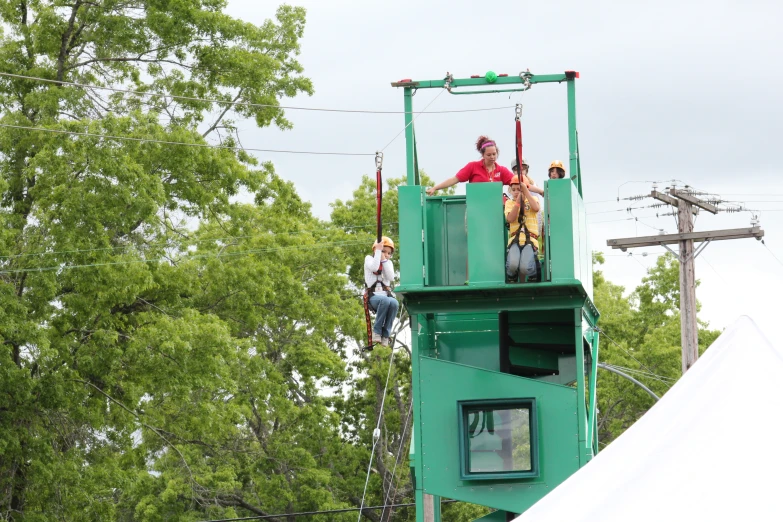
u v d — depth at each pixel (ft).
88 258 127.95
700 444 36.60
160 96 151.94
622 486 36.17
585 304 81.97
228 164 151.74
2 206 138.62
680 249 163.63
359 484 219.82
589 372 90.68
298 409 168.96
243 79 155.74
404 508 227.61
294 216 172.55
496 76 81.00
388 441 232.32
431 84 81.76
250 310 164.86
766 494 34.22
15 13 145.07
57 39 142.72
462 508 218.59
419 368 79.30
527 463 77.00
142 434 166.61
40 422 136.77
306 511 210.38
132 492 144.77
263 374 170.09
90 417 135.33
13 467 135.33
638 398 235.61
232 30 153.28
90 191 128.26
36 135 134.51
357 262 227.61
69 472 132.77
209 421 148.36
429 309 79.25
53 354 125.80
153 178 132.05
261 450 208.85
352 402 234.38
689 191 165.48
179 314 146.00
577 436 76.84
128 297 134.51
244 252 162.09
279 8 168.04
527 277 75.66
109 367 134.21
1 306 124.16
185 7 147.74
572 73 81.41
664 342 241.14
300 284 177.17
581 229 81.20
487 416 78.02
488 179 79.10
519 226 75.05
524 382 77.82
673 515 34.53
